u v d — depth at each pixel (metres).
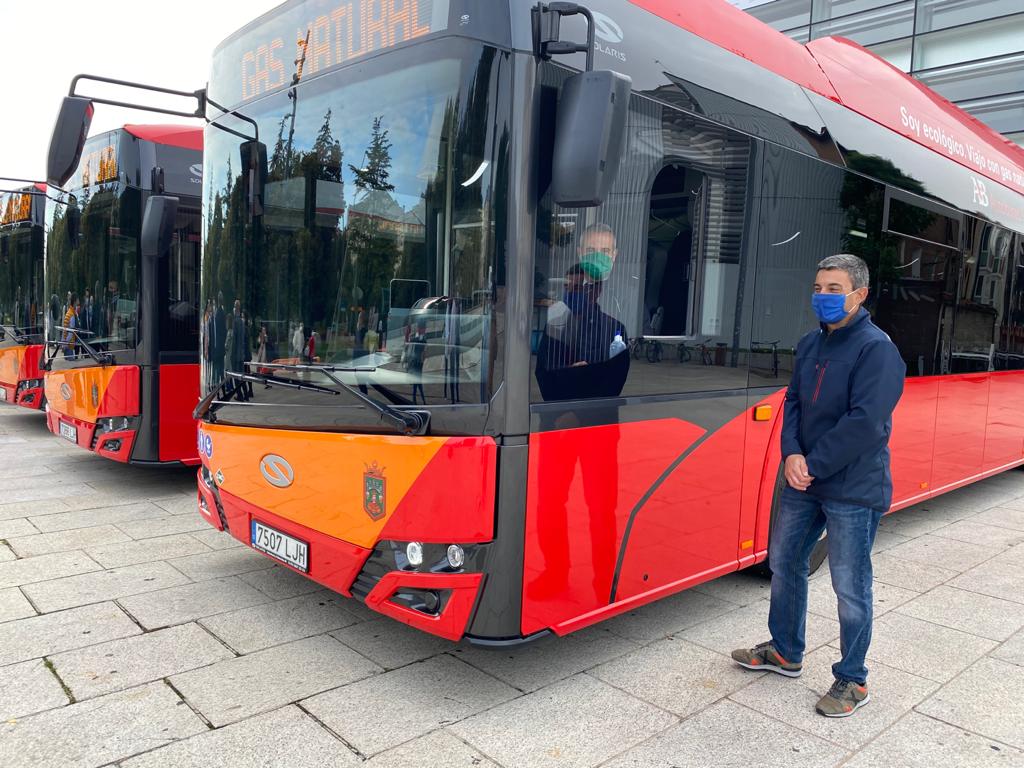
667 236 3.43
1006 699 3.32
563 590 3.07
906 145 5.39
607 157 2.58
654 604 4.37
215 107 3.99
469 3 2.83
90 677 3.27
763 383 4.06
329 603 4.16
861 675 3.16
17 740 2.78
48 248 7.18
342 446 3.10
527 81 2.79
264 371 3.52
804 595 3.37
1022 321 7.25
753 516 4.11
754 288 3.94
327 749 2.79
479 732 2.94
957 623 4.18
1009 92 20.45
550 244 2.91
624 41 3.23
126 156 6.07
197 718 2.97
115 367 6.12
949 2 21.25
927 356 5.59
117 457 6.21
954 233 5.88
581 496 3.09
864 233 4.81
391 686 3.28
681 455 3.56
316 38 3.38
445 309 2.85
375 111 3.10
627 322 3.25
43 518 5.66
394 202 3.01
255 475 3.62
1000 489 7.93
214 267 3.96
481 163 2.79
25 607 4.00
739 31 4.07
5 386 9.81
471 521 2.84
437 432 2.86
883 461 3.04
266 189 3.60
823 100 4.60
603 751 2.83
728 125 3.74
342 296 3.19
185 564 4.71
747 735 2.97
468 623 2.91
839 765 2.79
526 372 2.86
